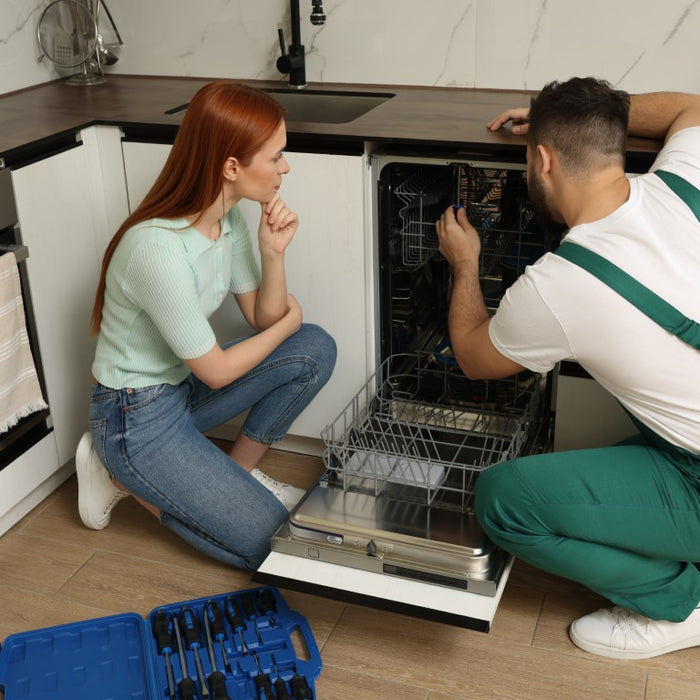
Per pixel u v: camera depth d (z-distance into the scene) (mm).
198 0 2754
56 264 2277
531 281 1666
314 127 2188
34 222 2180
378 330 2373
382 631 1994
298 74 2668
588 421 2156
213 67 2832
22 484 2270
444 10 2527
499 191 2338
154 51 2869
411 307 2498
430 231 2410
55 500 2455
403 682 1857
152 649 1906
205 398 2174
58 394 2357
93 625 1983
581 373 2107
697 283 1609
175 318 1815
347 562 1888
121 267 1834
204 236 1877
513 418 2305
